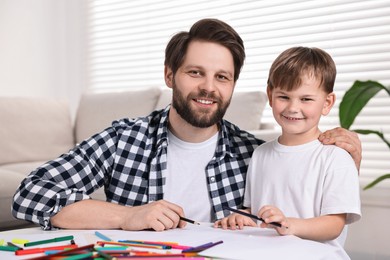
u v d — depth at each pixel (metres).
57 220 1.03
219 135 1.27
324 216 1.02
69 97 3.85
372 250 2.35
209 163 1.24
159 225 0.95
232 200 1.24
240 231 0.96
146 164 1.25
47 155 2.98
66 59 3.85
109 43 3.63
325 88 1.14
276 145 1.18
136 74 3.49
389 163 2.42
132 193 1.23
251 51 2.91
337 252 0.80
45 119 3.04
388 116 2.43
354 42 2.52
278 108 1.15
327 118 2.60
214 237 0.86
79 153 1.22
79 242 0.83
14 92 3.57
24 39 3.62
